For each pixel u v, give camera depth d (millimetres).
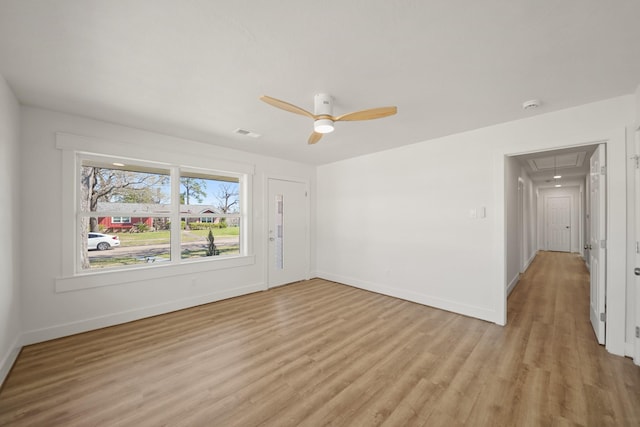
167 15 1358
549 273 5434
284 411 1658
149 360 2242
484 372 2059
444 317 3191
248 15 1365
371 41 1578
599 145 2488
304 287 4598
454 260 3355
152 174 3395
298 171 4992
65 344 2521
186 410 1666
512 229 4301
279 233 4703
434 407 1689
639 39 1535
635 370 2049
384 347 2467
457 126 3037
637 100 2152
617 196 2287
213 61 1783
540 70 1888
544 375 2006
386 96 2285
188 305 3561
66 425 1545
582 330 2789
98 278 2887
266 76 1973
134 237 3246
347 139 3539
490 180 3043
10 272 2195
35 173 2543
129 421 1576
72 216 2746
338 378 1995
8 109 2107
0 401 1741
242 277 4156
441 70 1890
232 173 4129
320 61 1782
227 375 2031
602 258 2453
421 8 1317
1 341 1999
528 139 2764
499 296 2982
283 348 2455
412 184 3773
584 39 1544
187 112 2635
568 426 1522
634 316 2209
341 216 4852
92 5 1286
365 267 4438
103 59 1757
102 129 2891
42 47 1620
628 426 1512
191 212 3740
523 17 1375
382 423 1559
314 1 1271
